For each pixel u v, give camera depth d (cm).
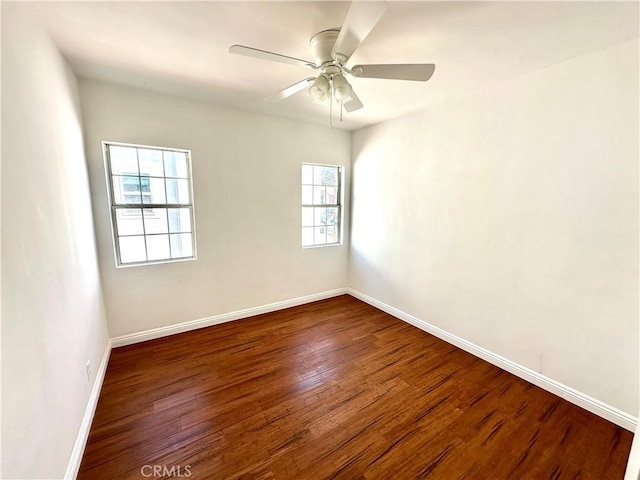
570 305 197
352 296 419
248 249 331
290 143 344
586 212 185
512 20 146
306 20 150
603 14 140
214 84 238
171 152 279
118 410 189
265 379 224
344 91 165
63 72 183
